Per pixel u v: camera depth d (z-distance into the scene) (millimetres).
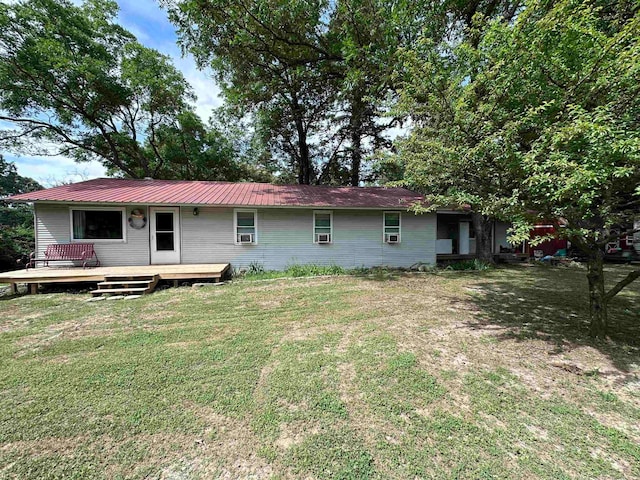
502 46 4102
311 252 10578
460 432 2295
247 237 10023
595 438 2240
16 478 1879
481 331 4434
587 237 4031
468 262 11391
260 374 3168
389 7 9398
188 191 10242
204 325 4730
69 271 7680
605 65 3361
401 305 5848
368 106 13586
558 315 5195
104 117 15273
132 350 3775
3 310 5574
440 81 5047
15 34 11055
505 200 3670
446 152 4383
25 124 14047
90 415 2484
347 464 1989
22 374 3152
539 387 2922
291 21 10266
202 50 11008
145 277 7379
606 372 3203
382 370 3242
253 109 15578
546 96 3912
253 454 2078
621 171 2820
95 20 13617
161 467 1972
